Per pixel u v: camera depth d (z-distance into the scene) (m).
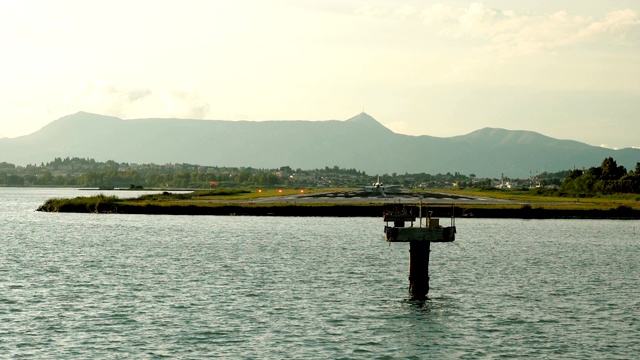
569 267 87.88
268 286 69.81
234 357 45.94
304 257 93.31
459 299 64.62
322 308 59.72
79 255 95.62
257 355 46.41
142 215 191.12
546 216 189.50
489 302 63.38
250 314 57.06
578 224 167.12
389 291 68.06
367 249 103.56
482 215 188.12
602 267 88.56
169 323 53.94
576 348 48.84
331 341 49.81
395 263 87.88
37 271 79.81
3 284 70.19
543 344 49.72
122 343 48.66
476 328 53.78
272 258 92.12
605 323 55.72
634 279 78.38
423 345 49.16
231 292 66.38
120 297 63.66
